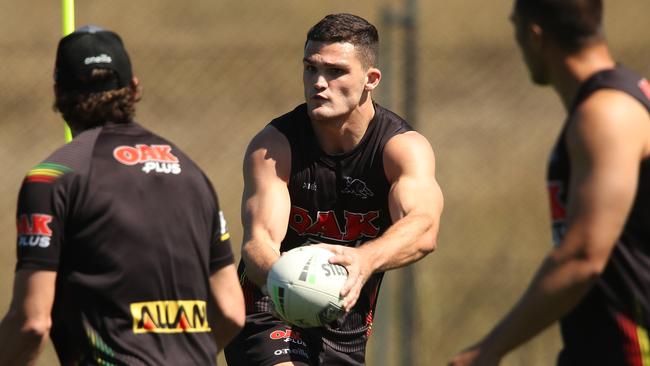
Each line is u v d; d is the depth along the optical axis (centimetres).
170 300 1449
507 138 4950
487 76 5572
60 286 1423
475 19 7269
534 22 1411
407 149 1839
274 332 1941
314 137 1858
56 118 5519
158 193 1459
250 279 1836
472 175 4494
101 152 1448
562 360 1453
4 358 1400
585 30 1393
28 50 5141
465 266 3488
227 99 5550
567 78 1411
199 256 1486
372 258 1667
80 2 7988
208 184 1528
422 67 4694
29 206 1402
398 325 3012
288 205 1839
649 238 1382
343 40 1791
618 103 1345
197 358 1462
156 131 5103
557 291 1341
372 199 1867
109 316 1416
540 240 3741
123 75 1482
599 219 1324
